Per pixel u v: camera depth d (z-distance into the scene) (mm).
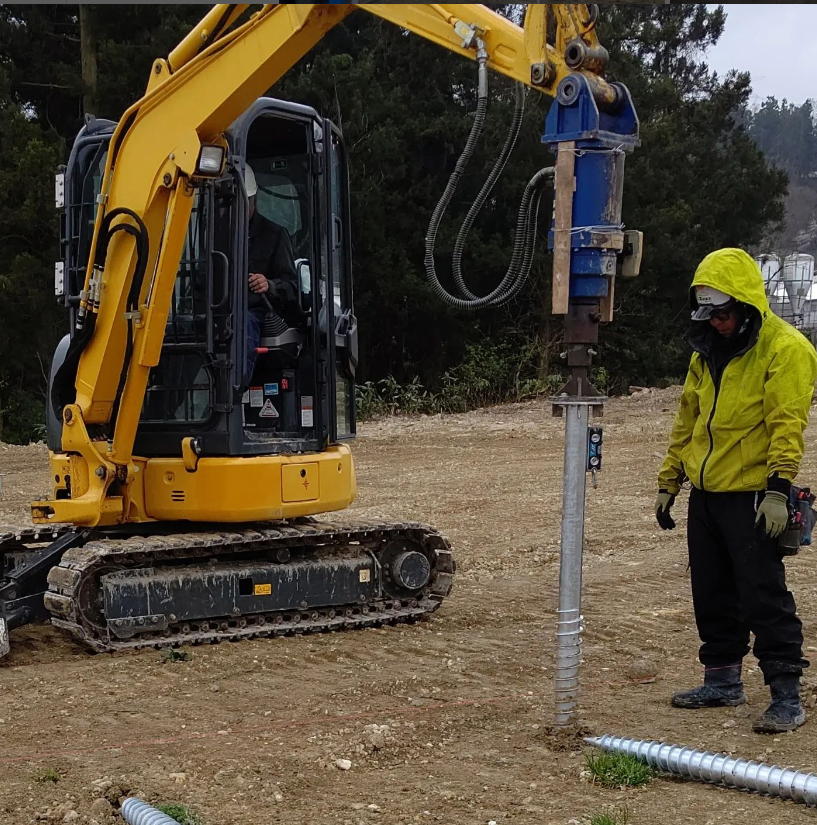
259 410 7203
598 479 13883
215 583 6695
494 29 5332
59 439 7207
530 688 5637
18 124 21297
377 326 27516
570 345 4625
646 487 13258
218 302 6629
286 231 7293
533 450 17453
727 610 5148
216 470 6617
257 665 6156
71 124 24734
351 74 24391
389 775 4340
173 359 6840
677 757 4270
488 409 25219
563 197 4551
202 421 6711
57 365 7297
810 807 3939
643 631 6898
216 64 6125
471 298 5297
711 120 31359
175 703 5418
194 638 6578
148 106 6398
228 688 5688
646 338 29172
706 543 5090
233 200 6574
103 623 6469
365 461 16391
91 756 4605
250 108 6652
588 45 4648
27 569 6762
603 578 8625
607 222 4520
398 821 3857
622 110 4594
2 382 22422
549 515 11656
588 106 4453
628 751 4426
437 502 12562
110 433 6836
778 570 4824
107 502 6645
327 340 7164
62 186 7059
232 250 6598
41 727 5035
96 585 6457
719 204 30844
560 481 14125
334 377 7191
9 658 6391
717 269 4785
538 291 26797
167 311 6496
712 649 5191
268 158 7465
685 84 34844
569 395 4633
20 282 20688
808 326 25844
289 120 6918
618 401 24969
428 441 18750
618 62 28297
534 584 8492
